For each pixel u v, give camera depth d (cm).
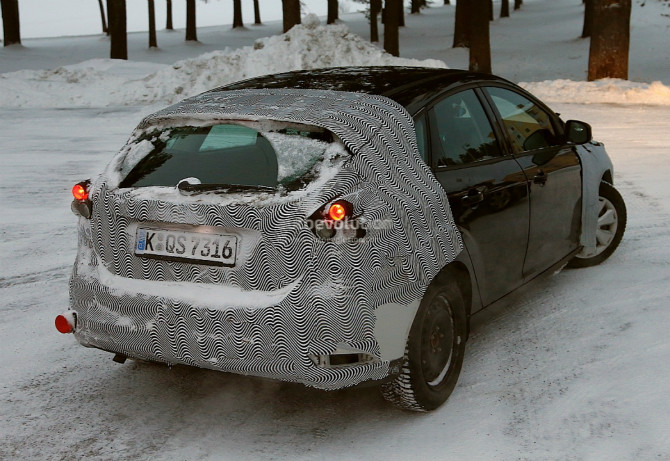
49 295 570
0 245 700
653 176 954
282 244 318
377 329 326
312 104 363
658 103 1878
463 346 396
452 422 370
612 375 415
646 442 346
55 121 1647
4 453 346
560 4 6397
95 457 342
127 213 347
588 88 2039
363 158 338
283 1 2556
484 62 2525
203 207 329
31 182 981
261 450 348
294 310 316
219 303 325
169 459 340
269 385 415
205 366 333
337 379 324
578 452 340
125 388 414
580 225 545
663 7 4884
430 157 385
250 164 343
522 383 409
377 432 363
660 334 466
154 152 370
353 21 6122
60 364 446
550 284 564
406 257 337
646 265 599
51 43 5447
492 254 421
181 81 2130
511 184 439
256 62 2173
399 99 388
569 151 527
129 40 5553
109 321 350
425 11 6588
